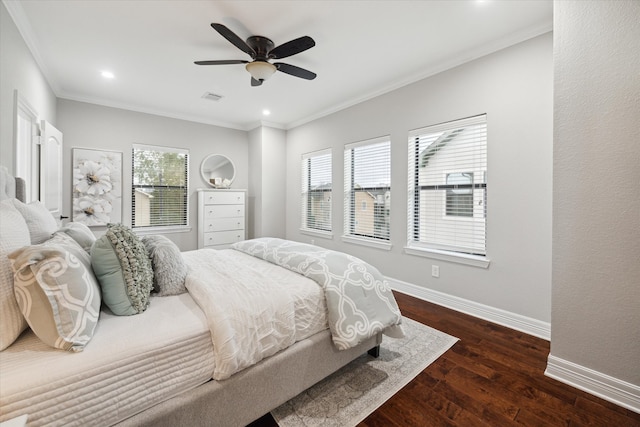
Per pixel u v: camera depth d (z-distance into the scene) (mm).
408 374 1843
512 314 2500
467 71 2730
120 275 1283
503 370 1888
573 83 1689
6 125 1918
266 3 2027
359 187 3943
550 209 2281
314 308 1653
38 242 1375
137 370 1044
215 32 2367
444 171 2990
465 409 1545
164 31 2350
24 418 777
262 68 2418
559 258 1773
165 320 1254
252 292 1509
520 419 1477
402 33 2383
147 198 4371
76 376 928
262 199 4992
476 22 2229
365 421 1462
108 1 1986
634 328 1535
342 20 2217
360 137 3855
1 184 1610
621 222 1560
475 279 2744
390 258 3516
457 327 2506
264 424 1438
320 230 4590
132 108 4156
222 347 1211
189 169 4719
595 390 1650
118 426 992
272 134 5062
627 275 1551
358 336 1643
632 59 1502
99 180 3928
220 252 2635
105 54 2701
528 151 2371
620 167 1553
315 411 1526
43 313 970
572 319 1735
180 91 3609
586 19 1638
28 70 2400
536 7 2051
